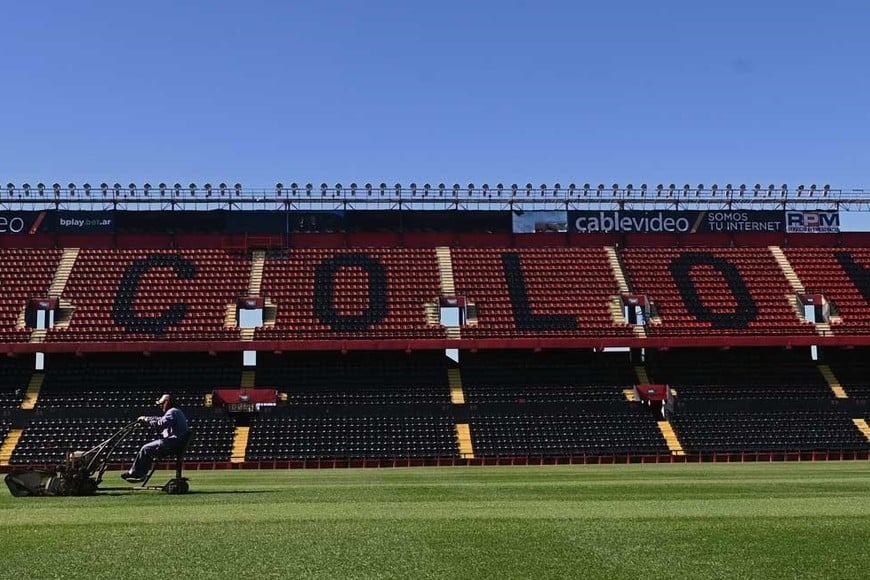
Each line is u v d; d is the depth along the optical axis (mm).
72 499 21734
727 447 53469
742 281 67562
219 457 50844
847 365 62875
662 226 70625
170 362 60719
